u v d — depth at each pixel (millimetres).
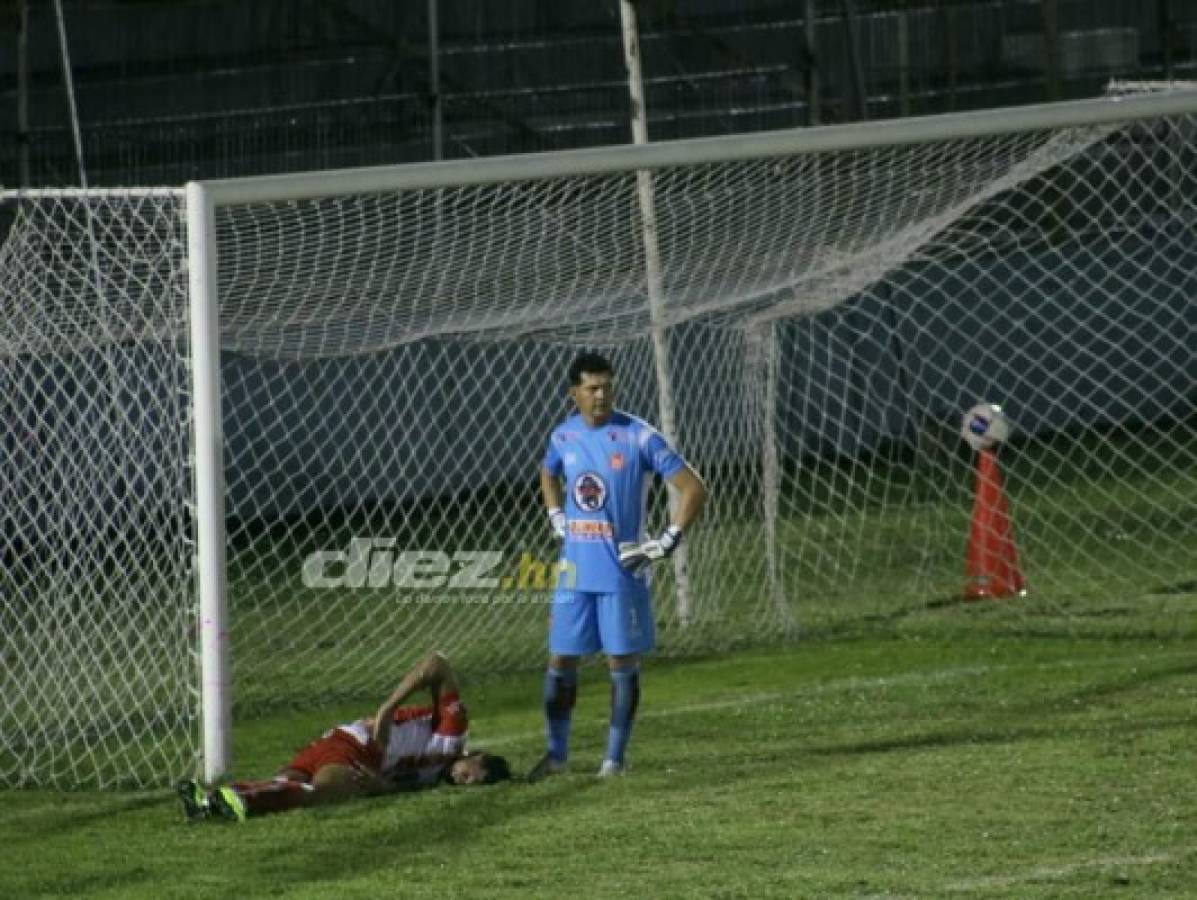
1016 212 56812
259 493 58250
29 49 63469
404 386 55156
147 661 41875
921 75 68375
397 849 26422
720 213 40094
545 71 66812
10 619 45062
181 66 64375
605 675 40781
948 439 63906
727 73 66875
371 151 64688
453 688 30500
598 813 28047
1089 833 25750
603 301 41156
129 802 30594
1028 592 47688
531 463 60438
